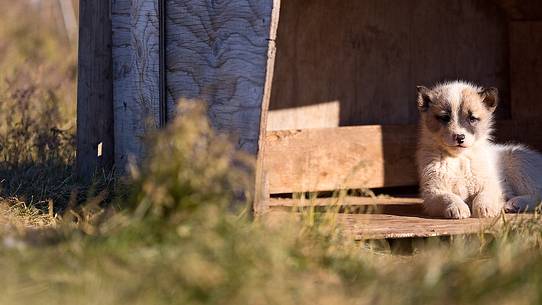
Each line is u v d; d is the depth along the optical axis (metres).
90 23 8.94
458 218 7.88
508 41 10.49
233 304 4.91
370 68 10.10
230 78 7.05
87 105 8.98
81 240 5.78
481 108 8.48
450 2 10.34
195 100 7.30
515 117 10.41
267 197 7.03
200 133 6.87
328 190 9.63
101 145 8.97
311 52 9.83
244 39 6.95
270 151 9.32
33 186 8.35
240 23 6.98
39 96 12.07
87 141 8.99
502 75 10.52
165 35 7.72
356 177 9.75
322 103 9.91
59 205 8.00
